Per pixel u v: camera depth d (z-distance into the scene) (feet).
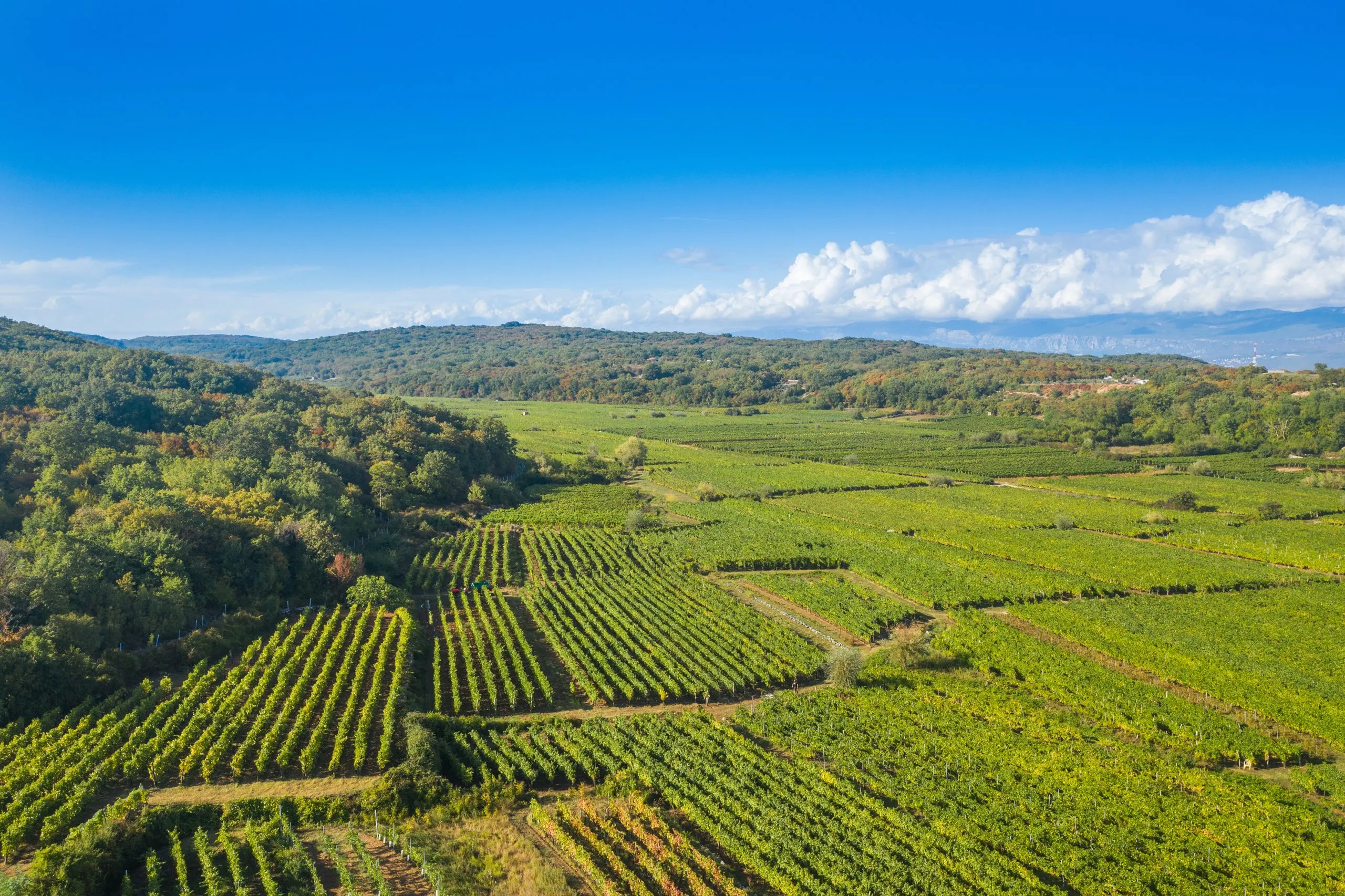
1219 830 136.15
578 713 193.67
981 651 224.53
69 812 132.46
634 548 355.15
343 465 399.03
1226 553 348.79
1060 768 158.20
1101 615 251.80
